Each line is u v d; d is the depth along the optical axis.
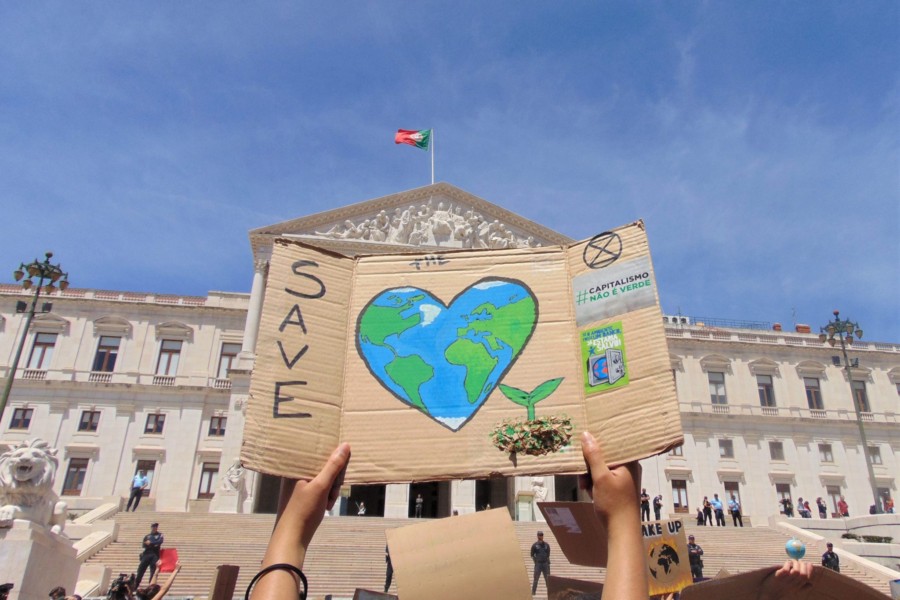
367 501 40.84
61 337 47.59
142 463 44.38
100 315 48.69
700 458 47.66
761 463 48.06
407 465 3.58
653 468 46.69
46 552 13.36
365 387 3.82
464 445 3.64
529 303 4.09
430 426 3.70
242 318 50.06
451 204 46.47
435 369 3.89
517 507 34.78
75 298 48.59
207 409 46.72
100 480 43.41
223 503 35.53
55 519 14.36
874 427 50.34
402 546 3.63
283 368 3.72
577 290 4.05
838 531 30.42
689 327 55.56
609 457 3.42
